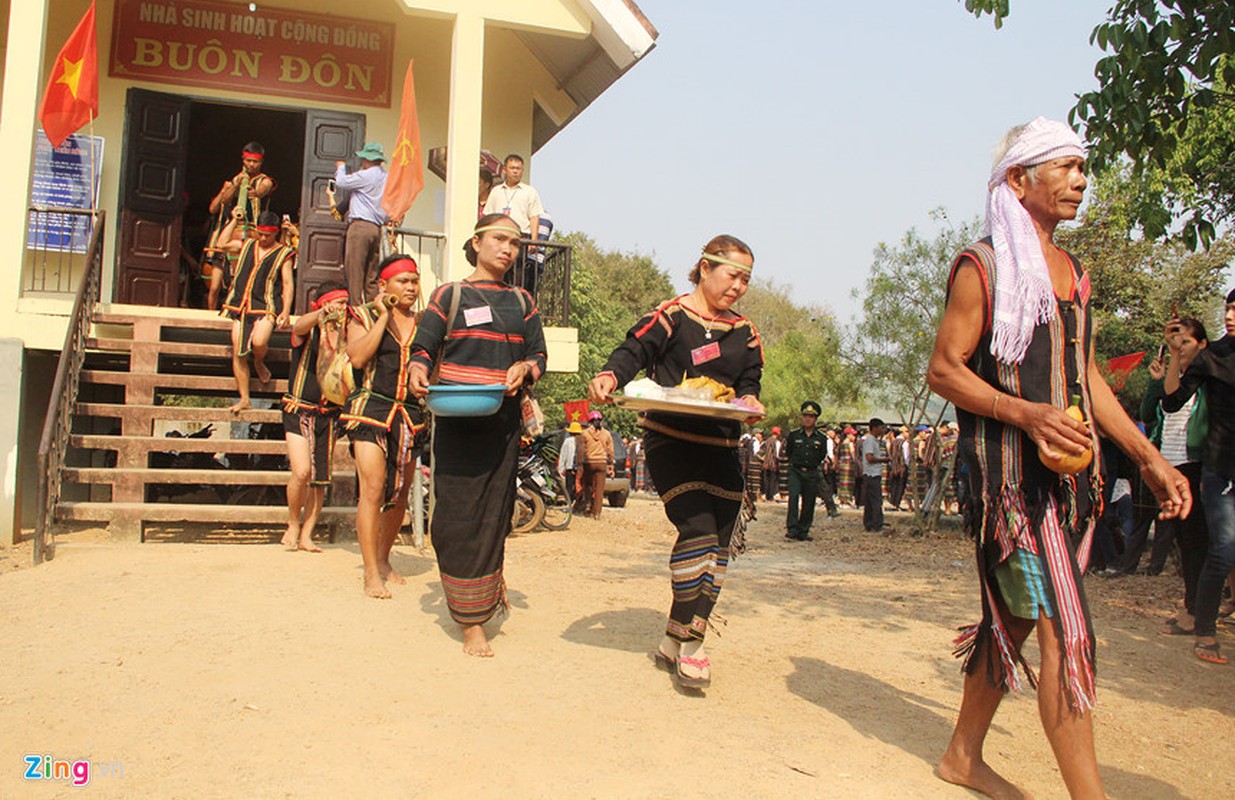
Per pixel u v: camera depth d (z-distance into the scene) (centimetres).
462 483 472
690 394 418
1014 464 315
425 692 412
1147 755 404
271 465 1122
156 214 1077
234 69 1102
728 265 448
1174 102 659
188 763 335
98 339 880
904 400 1571
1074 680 301
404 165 964
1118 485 1052
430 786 320
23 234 862
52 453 734
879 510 1481
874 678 486
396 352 593
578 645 502
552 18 987
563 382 3472
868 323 1527
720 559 445
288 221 889
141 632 486
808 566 989
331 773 328
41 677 419
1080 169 333
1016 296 319
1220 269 2088
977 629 343
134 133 1070
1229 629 668
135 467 824
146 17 1084
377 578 586
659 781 329
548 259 1095
